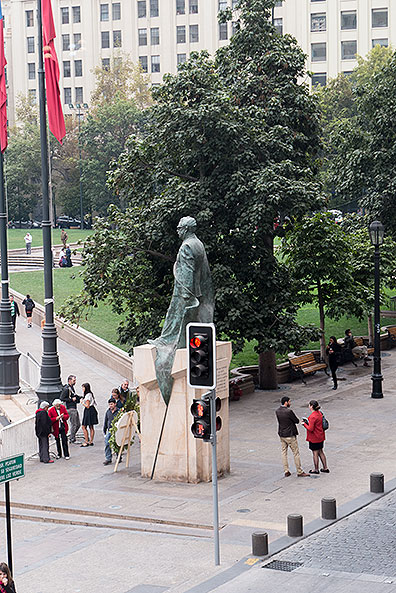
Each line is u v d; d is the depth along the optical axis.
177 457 20.42
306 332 28.19
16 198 98.75
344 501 18.22
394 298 45.16
